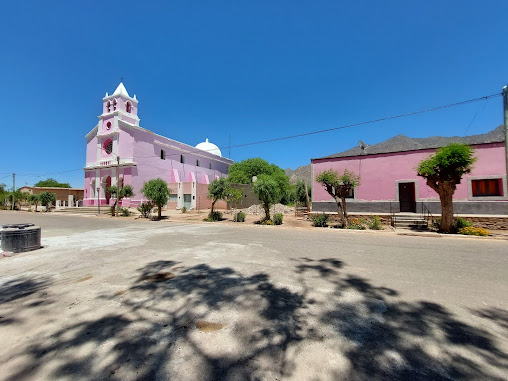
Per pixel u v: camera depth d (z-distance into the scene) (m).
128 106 33.88
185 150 38.00
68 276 4.71
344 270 5.02
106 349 2.41
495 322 2.92
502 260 5.86
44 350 2.41
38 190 45.25
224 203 32.62
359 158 15.59
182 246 7.74
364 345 2.46
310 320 2.96
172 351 2.37
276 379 2.01
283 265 5.41
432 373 2.06
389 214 14.09
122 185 29.77
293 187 43.53
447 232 10.45
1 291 3.98
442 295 3.72
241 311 3.20
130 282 4.34
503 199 12.32
